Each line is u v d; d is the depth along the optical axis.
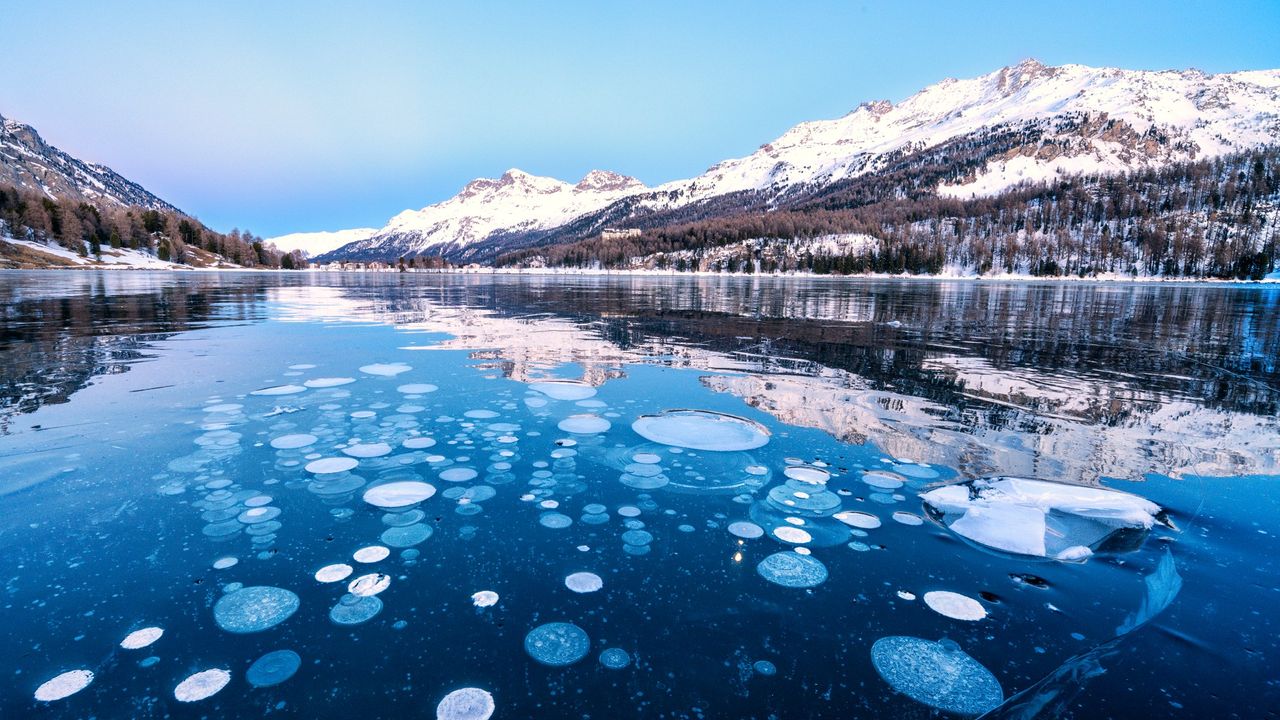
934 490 2.37
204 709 1.14
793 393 4.08
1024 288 32.91
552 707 1.16
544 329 8.12
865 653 1.36
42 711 1.12
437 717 1.12
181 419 3.24
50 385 4.01
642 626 1.44
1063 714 1.15
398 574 1.67
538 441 2.96
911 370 5.03
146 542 1.83
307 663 1.29
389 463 2.61
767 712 1.16
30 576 1.61
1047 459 2.74
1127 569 1.75
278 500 2.18
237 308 11.34
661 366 5.13
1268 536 1.97
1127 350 6.51
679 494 2.31
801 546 1.88
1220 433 3.21
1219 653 1.35
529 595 1.57
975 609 1.54
